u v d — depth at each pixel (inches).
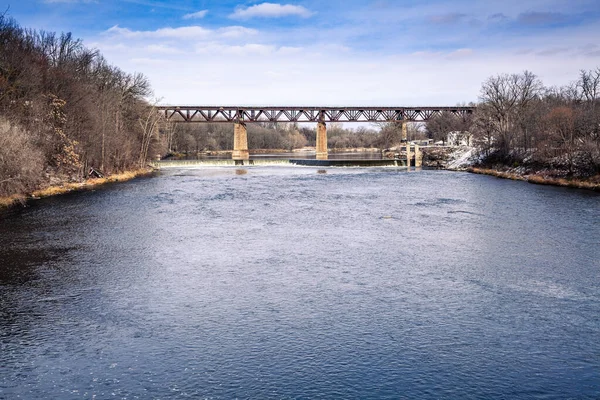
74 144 2485.2
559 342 631.8
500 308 744.3
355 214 1569.9
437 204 1786.4
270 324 690.2
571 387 530.9
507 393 520.7
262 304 764.6
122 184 2564.0
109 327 679.1
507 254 1055.6
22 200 1758.1
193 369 568.1
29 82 2257.6
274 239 1205.7
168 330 670.5
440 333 659.4
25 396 510.6
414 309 741.9
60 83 2573.8
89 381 540.7
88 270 941.8
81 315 720.3
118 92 3299.7
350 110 5118.1
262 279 887.1
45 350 610.2
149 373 558.9
